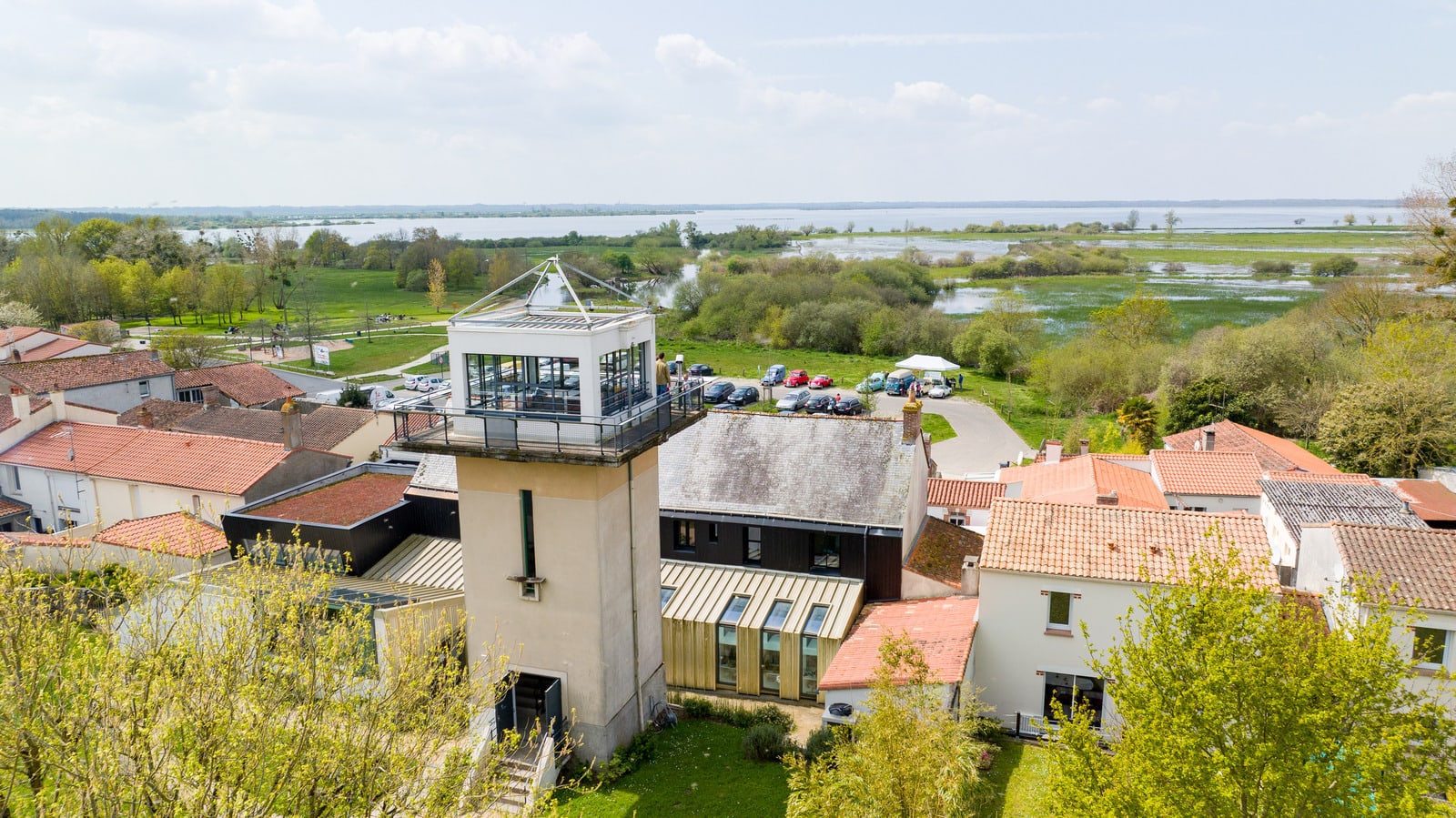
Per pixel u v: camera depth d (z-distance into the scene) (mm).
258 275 159125
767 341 135000
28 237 181750
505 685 23859
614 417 23719
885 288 148000
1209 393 76562
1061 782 17062
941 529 39375
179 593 20391
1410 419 60219
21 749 15344
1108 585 27219
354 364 112125
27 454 52000
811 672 31141
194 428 61188
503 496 24750
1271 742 15016
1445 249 72562
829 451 36812
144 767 14680
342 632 18797
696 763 25391
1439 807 14023
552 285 26125
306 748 15367
